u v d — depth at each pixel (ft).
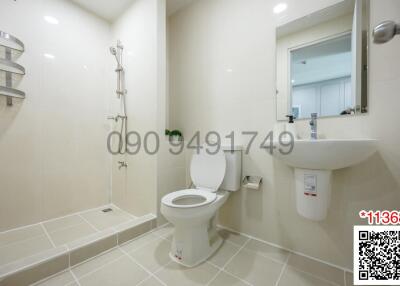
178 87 6.85
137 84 6.05
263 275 3.59
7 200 4.91
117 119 6.70
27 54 5.18
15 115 5.02
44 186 5.54
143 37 5.80
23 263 3.32
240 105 5.18
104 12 6.64
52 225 5.37
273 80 4.63
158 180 5.49
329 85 3.94
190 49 6.45
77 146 6.26
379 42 2.56
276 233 4.58
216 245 4.49
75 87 6.21
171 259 4.04
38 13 5.39
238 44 5.22
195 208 3.71
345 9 3.78
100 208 6.75
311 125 3.96
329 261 3.92
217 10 5.69
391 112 3.31
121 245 4.54
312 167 3.35
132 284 3.35
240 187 5.09
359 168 3.59
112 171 7.09
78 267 3.76
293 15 4.36
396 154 3.29
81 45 6.35
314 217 3.44
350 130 3.69
